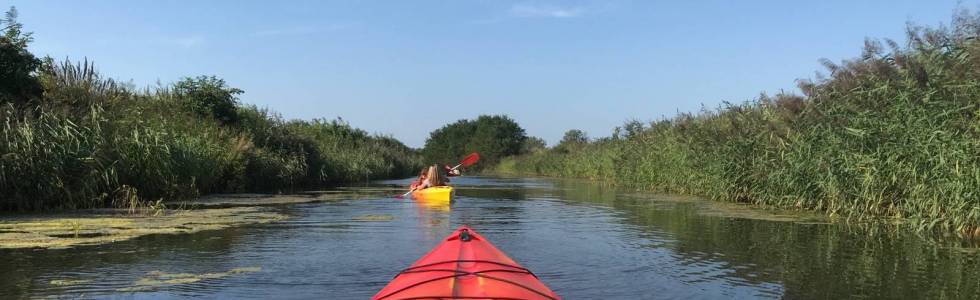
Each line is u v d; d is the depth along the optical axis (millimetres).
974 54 8953
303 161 25828
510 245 8438
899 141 10000
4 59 14219
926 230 9711
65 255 7301
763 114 16531
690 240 8914
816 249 8094
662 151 22219
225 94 23547
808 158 12867
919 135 9461
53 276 6191
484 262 4625
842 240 8891
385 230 9906
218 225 10336
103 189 13438
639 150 25484
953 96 9117
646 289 5871
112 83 15562
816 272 6637
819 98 13523
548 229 10266
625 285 6027
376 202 16047
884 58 11047
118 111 14664
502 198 18438
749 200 16594
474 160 23109
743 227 10547
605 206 15141
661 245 8453
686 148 19969
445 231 9836
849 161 11188
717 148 17453
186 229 9758
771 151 14953
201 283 5957
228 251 7711
